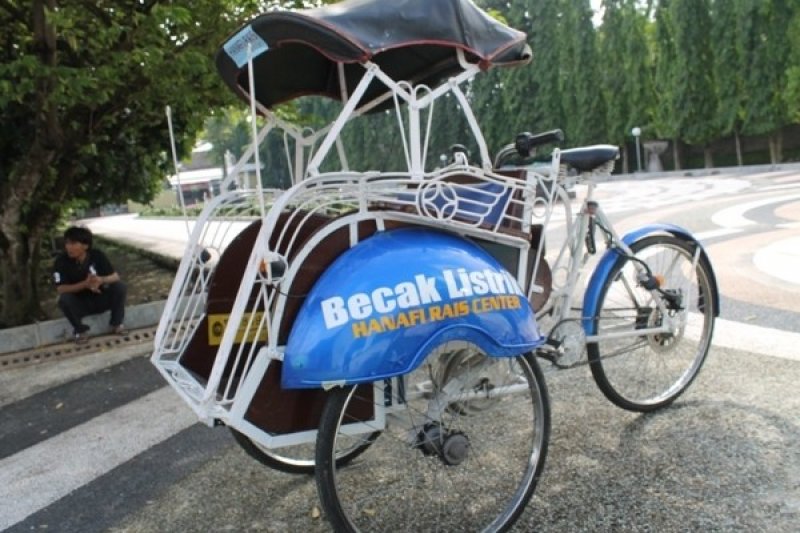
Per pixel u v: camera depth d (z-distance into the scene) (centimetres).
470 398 269
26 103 706
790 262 693
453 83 278
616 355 354
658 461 310
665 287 364
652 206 1462
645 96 3350
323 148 249
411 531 272
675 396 368
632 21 3275
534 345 259
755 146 3309
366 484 308
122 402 470
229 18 627
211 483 332
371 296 229
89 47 654
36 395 503
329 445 232
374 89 351
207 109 740
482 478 304
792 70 2658
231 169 303
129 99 692
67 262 631
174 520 300
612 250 350
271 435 246
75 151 748
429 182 256
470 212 269
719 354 432
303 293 242
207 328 296
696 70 3030
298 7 644
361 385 244
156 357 286
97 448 390
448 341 243
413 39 261
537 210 310
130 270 1196
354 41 247
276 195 314
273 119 320
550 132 311
